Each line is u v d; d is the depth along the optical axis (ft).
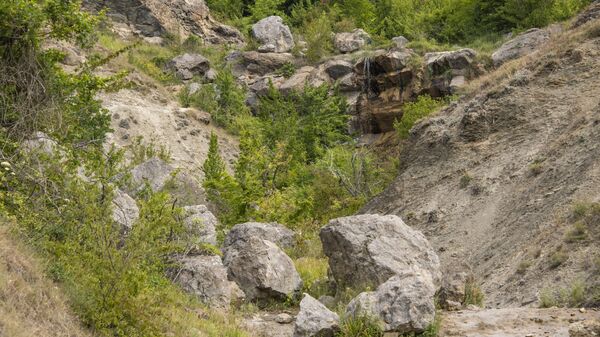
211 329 32.50
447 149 85.97
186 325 31.19
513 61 100.37
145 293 29.89
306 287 43.73
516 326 34.22
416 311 32.14
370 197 97.60
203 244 39.93
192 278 38.24
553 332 32.63
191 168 123.13
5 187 34.65
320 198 97.50
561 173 65.46
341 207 96.27
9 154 37.06
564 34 97.91
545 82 86.17
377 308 32.58
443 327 33.91
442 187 79.71
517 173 72.43
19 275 26.48
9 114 39.11
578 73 85.30
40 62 42.29
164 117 134.31
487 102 87.04
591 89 81.35
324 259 53.36
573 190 59.82
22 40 40.57
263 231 52.34
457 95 112.27
